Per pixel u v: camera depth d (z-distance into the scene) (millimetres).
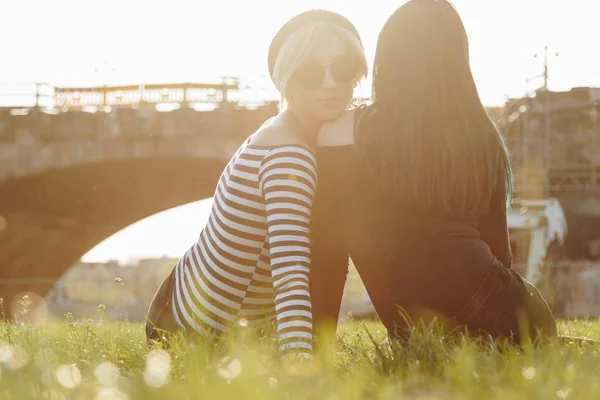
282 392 1861
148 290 42500
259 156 2662
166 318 3029
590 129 27250
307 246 2592
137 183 32625
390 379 2072
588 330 5000
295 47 2713
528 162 26391
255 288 2844
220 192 2824
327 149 2762
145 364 2508
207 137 27172
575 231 27094
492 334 2676
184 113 27062
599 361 2297
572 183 27500
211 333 2887
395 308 2744
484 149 2654
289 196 2566
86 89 28125
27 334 3723
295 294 2502
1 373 1996
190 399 1881
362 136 2682
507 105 27672
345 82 2750
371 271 2809
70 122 27391
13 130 27422
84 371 2469
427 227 2680
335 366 2389
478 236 2750
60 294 35781
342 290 3096
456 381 1957
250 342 2627
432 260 2656
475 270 2643
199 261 2881
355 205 2760
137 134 27125
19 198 31797
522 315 2705
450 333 2662
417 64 2637
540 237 24969
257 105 27125
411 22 2668
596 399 1769
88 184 31562
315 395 1815
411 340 2482
